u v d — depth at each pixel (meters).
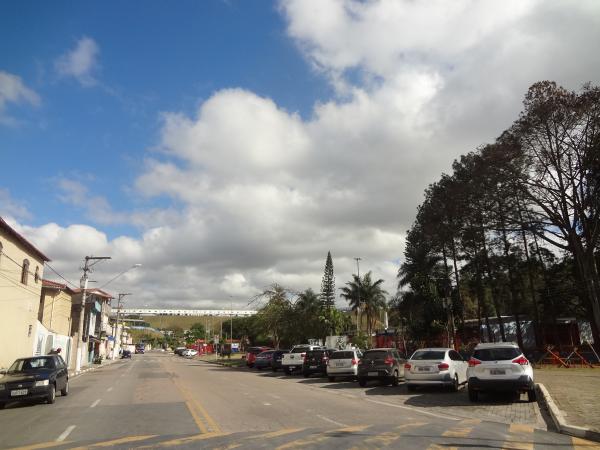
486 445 8.80
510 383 14.80
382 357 22.34
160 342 173.25
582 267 33.34
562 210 32.12
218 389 21.30
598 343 36.44
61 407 15.48
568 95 29.84
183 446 8.82
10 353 29.34
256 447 8.68
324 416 12.79
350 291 73.00
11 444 9.39
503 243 39.94
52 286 41.94
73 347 45.59
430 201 40.81
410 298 52.22
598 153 29.52
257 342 88.38
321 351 30.14
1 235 27.50
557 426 10.79
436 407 14.57
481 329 46.12
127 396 18.50
